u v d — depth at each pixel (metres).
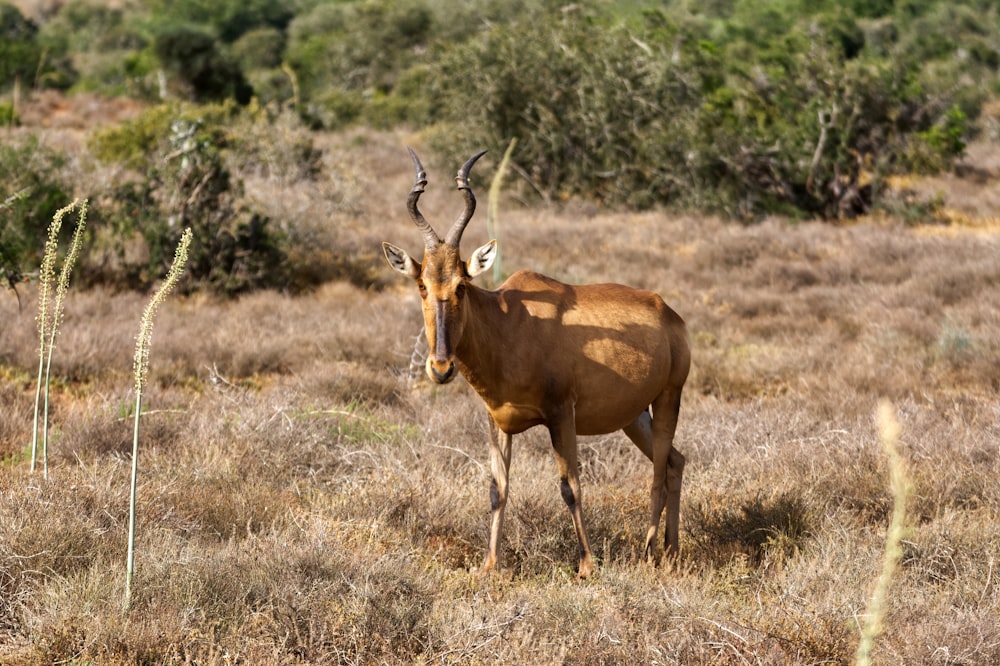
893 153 102.12
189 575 20.61
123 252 60.53
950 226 93.75
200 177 61.84
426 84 141.50
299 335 49.28
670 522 26.05
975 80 192.25
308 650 18.80
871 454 31.75
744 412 37.69
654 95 104.38
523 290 25.06
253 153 94.44
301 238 70.38
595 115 103.06
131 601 19.70
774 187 99.06
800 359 46.56
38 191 59.66
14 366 42.41
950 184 114.69
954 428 34.53
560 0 120.75
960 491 28.47
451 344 22.52
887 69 102.56
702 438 34.78
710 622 19.47
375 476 29.11
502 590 22.42
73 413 35.28
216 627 19.33
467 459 32.66
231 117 104.25
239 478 28.91
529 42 107.69
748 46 178.62
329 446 33.22
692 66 111.50
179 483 27.33
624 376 25.19
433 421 36.12
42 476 25.81
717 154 97.44
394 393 41.09
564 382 24.50
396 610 19.84
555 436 24.64
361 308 56.56
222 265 61.16
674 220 94.00
